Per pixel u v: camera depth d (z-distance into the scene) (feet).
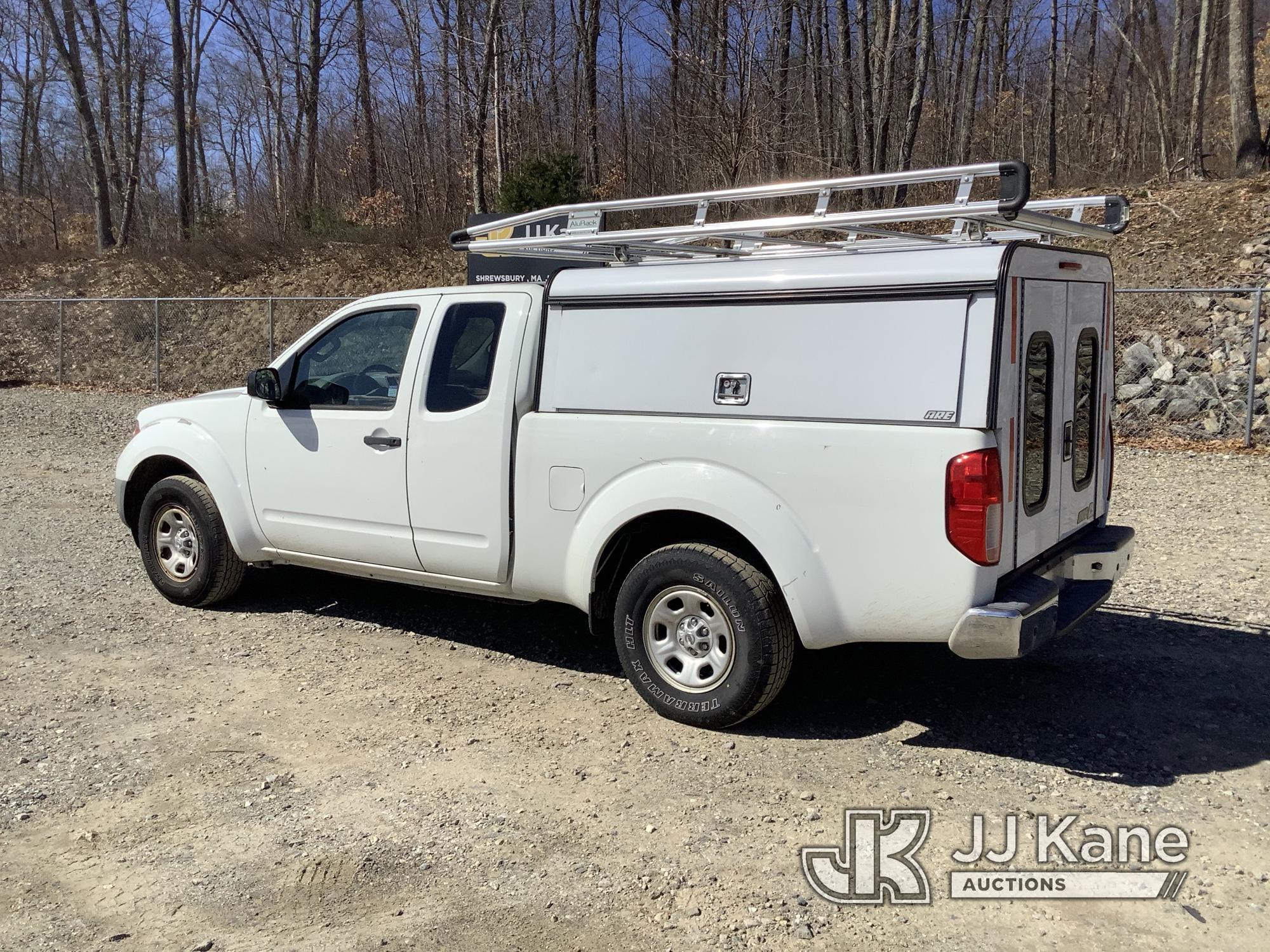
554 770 13.79
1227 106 81.66
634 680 15.47
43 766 13.82
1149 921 10.45
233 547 20.08
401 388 17.42
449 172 82.33
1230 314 42.01
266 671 17.40
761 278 14.03
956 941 10.16
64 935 10.19
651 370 14.90
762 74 48.60
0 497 32.35
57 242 101.14
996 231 16.98
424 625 19.94
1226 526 26.78
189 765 13.91
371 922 10.46
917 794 13.12
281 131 107.65
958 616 12.85
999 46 91.20
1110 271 16.30
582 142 85.10
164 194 131.44
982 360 12.59
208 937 10.19
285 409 18.93
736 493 14.06
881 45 65.92
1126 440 39.22
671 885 11.11
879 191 59.67
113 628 19.57
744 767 13.84
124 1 103.24
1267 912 10.57
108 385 65.77
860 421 13.30
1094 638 18.78
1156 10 83.30
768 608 14.11
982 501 12.53
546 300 15.89
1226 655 17.85
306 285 71.56
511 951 9.98
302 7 97.71
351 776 13.62
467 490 16.66
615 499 15.11
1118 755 14.15
